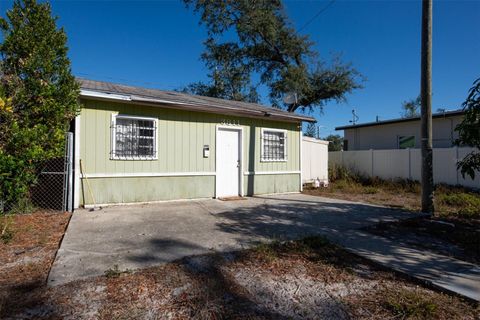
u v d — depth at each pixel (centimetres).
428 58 627
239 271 335
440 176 1158
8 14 552
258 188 963
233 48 2291
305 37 2091
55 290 279
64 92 573
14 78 543
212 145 864
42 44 557
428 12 623
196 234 477
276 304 268
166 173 778
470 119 454
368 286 308
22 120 551
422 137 643
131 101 705
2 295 267
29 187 602
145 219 577
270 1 2005
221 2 1948
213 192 865
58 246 405
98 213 614
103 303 260
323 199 889
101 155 688
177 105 756
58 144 580
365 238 471
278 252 399
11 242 417
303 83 2061
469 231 523
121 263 347
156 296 274
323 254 396
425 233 510
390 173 1327
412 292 296
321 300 277
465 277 325
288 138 1047
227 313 251
